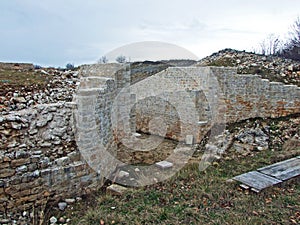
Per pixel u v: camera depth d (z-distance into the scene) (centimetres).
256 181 518
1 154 429
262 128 964
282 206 438
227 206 439
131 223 391
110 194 505
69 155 497
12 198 428
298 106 1072
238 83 1030
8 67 956
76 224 403
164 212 416
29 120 495
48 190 462
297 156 701
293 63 1526
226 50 1812
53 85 837
